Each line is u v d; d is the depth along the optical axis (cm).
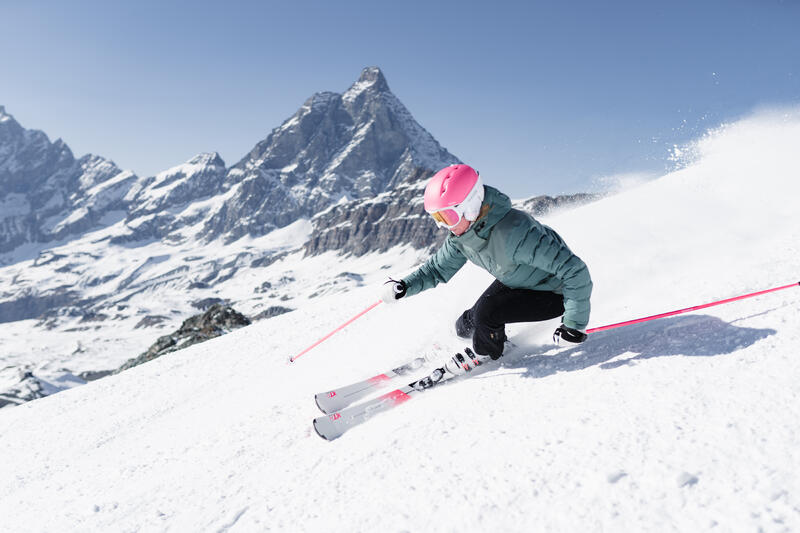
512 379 294
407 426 272
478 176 277
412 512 198
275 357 631
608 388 244
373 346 509
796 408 187
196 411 501
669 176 720
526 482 194
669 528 156
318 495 236
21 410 680
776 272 330
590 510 171
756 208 489
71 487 364
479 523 181
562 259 276
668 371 241
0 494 431
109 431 518
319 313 816
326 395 347
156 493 300
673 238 475
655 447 191
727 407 200
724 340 255
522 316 307
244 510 248
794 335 236
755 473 165
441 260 338
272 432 343
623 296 396
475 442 234
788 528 143
